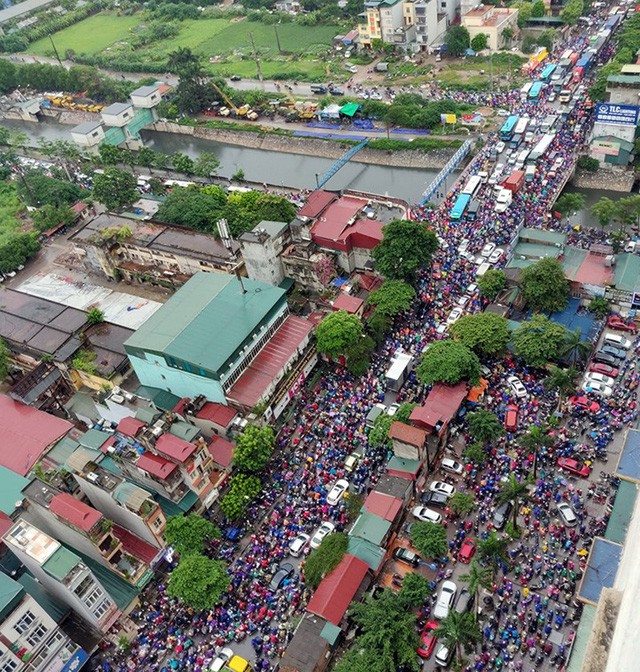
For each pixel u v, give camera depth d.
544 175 171.75
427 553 92.12
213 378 116.19
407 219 155.88
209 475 110.00
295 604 92.81
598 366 117.00
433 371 115.00
